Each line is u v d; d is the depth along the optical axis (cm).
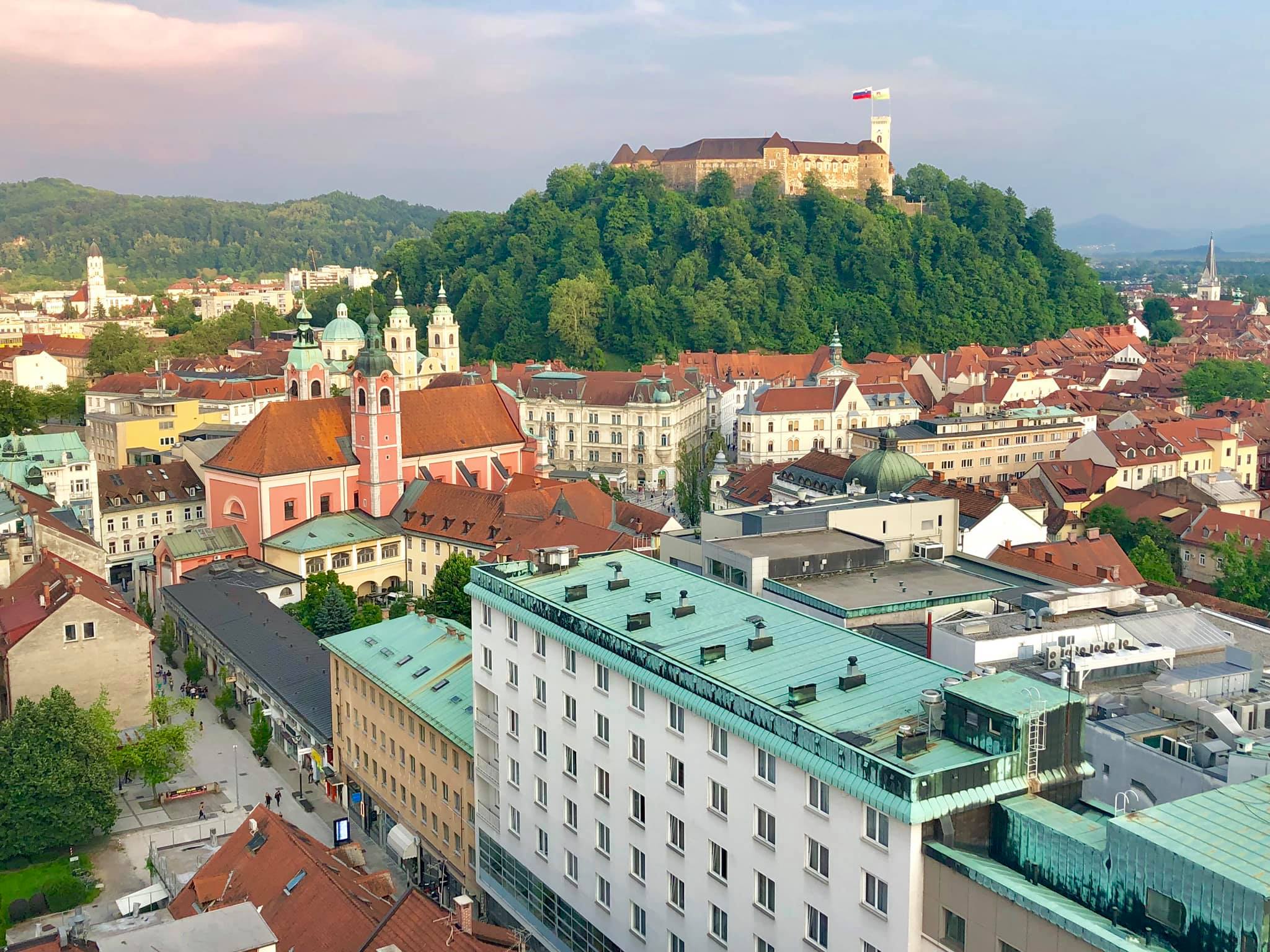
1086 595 9512
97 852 12162
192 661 16150
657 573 9719
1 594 15362
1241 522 19838
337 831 11794
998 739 6294
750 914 7275
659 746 7981
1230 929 5081
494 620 9825
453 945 7544
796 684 7369
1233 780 6844
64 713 12138
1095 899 5681
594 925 8838
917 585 10644
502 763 9844
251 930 7344
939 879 6062
